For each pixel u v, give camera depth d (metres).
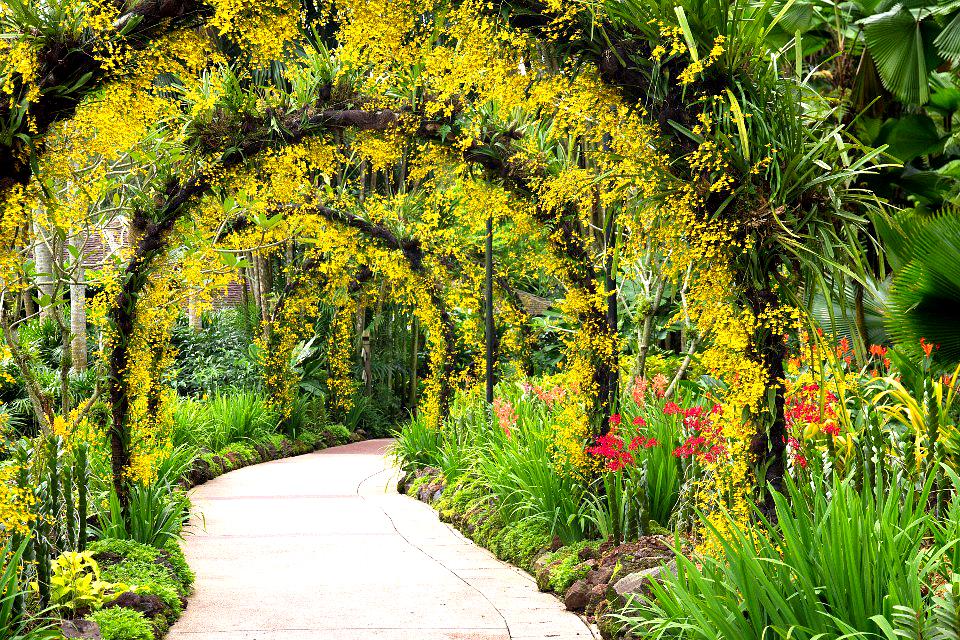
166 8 4.06
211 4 4.09
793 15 7.70
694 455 5.64
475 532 7.39
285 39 4.59
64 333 6.26
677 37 4.35
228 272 7.05
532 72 5.02
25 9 3.90
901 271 5.43
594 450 5.80
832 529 3.17
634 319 8.32
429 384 11.40
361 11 5.04
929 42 7.73
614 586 4.75
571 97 4.77
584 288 6.45
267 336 15.40
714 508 4.95
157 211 6.41
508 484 7.20
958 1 7.48
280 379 15.09
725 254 4.41
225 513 8.70
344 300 15.70
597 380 6.38
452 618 4.95
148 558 5.62
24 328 13.63
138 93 4.29
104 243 6.82
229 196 6.86
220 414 13.52
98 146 4.46
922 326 5.51
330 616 4.99
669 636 3.68
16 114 3.90
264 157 6.51
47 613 4.27
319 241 10.23
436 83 5.39
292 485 10.80
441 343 11.35
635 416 6.58
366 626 4.78
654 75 4.41
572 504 6.22
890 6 7.99
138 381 6.25
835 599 3.10
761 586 3.16
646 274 8.07
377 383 19.50
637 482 5.92
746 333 4.43
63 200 4.96
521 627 4.77
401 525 8.13
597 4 4.51
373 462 13.51
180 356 17.14
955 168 7.89
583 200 5.28
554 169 6.52
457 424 10.83
